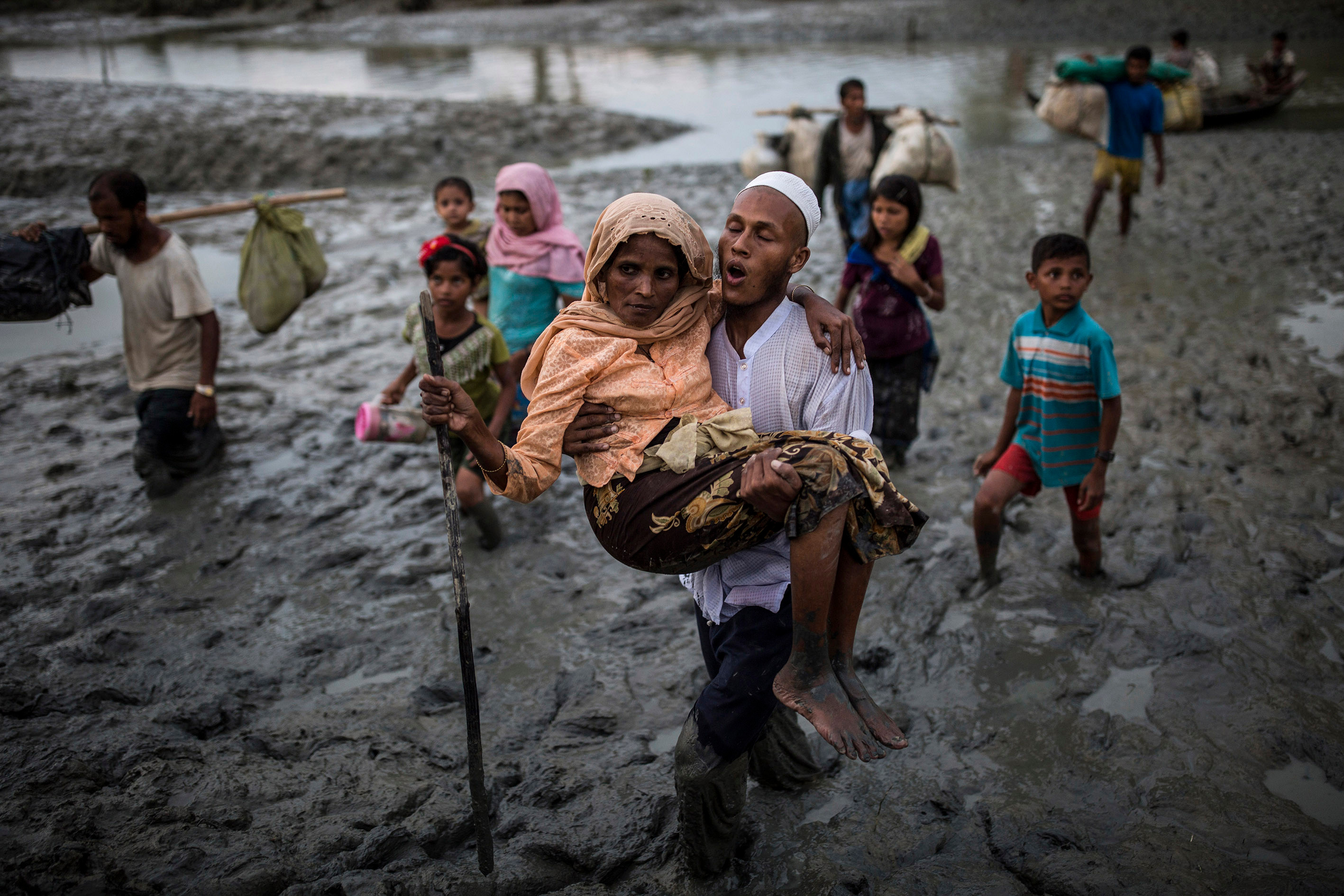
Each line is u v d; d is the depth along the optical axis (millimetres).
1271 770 3256
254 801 3221
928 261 5160
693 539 2250
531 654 4125
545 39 35875
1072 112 9539
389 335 8195
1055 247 3918
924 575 4527
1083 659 3885
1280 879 2742
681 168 15227
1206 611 4121
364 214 12852
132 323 5508
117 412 6723
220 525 5246
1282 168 13031
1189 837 2938
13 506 5434
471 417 2236
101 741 3525
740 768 2715
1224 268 8930
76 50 34938
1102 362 3902
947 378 6840
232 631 4316
